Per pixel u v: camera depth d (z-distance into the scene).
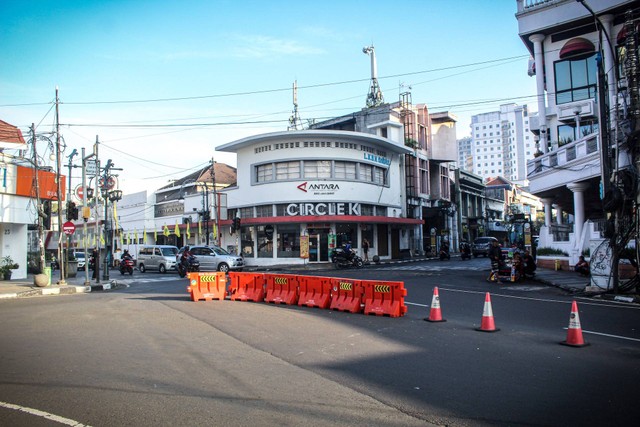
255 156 36.66
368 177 37.59
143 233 49.53
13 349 8.15
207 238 36.28
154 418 4.88
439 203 49.53
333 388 5.87
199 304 14.49
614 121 15.66
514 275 19.70
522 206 88.56
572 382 5.97
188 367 6.91
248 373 6.58
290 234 35.12
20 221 25.02
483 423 4.70
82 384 6.09
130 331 9.83
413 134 44.91
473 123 158.25
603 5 26.31
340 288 12.92
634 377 6.16
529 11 29.17
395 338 8.87
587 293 15.55
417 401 5.36
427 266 31.69
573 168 22.47
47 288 20.08
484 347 8.00
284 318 11.47
